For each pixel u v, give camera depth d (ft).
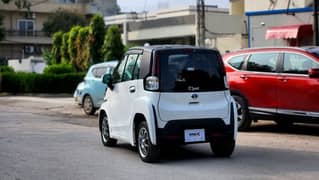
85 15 289.94
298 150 45.70
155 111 39.91
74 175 36.86
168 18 223.30
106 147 49.08
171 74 40.50
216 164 40.14
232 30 200.75
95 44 151.84
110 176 36.37
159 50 40.88
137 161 41.88
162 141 39.83
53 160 42.63
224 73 42.06
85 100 83.46
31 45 273.13
